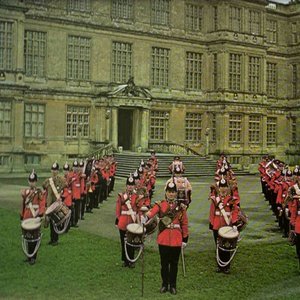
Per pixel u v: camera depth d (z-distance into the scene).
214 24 63.22
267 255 17.23
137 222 15.18
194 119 62.88
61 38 53.19
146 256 16.45
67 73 53.75
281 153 71.69
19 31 48.66
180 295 12.53
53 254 16.17
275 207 25.83
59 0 52.88
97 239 18.95
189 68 62.41
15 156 48.59
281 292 12.85
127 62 57.69
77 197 21.75
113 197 33.09
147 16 58.94
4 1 47.38
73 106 54.19
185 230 13.02
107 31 56.00
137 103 55.75
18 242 17.34
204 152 63.16
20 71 48.66
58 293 12.21
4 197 30.20
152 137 59.72
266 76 69.44
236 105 63.03
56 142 53.03
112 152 52.62
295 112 71.56
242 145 64.06
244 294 12.70
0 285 12.59
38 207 15.84
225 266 14.69
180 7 61.31
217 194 15.69
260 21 65.62
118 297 12.16
